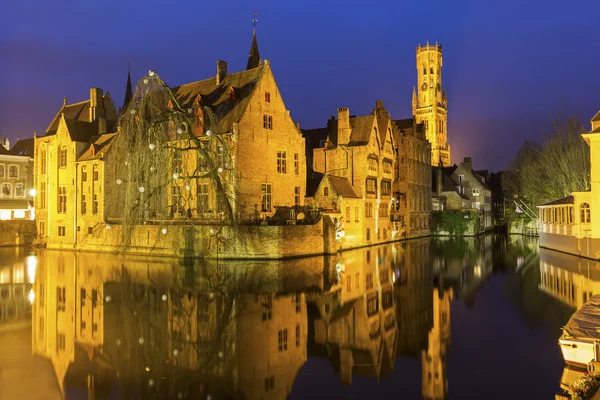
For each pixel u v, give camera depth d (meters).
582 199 40.25
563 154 59.94
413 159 70.75
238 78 48.66
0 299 22.67
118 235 43.75
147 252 41.91
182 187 43.25
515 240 66.00
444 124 154.12
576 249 41.53
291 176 49.22
